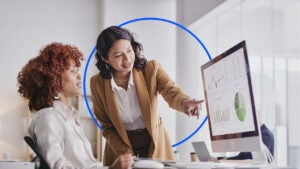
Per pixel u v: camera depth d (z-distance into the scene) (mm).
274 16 3092
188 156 4098
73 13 4777
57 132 1354
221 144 1465
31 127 1390
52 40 4695
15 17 4637
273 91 3039
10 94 4477
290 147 2883
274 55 3066
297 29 2883
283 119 2953
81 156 1409
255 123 1185
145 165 1255
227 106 1376
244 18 3348
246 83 1215
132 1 4613
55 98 1492
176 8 4402
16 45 4598
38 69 1417
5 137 4348
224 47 3678
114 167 1240
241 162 1474
